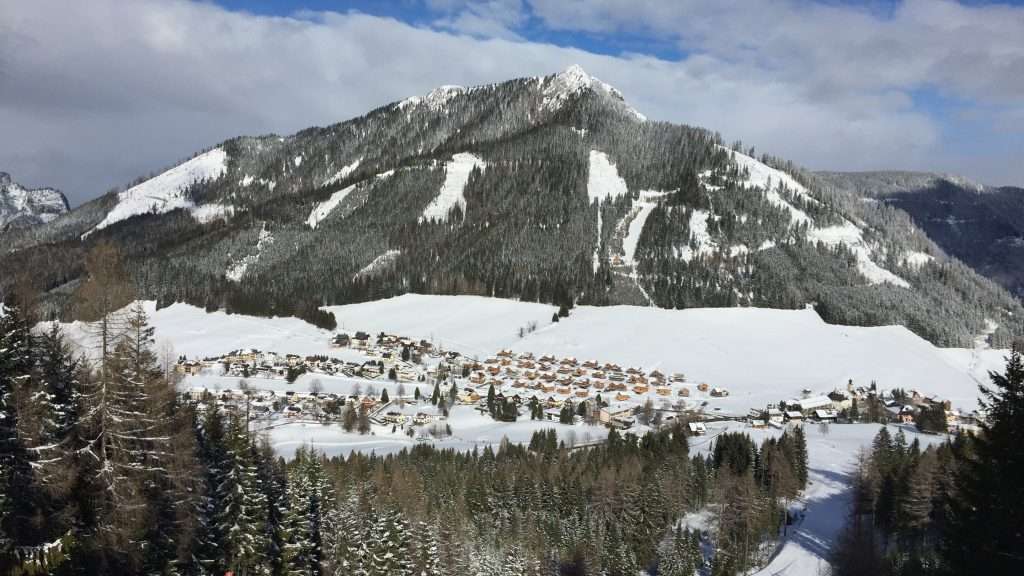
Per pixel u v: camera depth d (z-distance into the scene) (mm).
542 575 107375
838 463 156500
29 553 41812
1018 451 37594
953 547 40438
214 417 75062
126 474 49719
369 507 85062
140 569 49562
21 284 53906
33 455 45188
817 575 101438
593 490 127625
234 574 59375
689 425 195500
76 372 52156
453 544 98500
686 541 113188
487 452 154125
